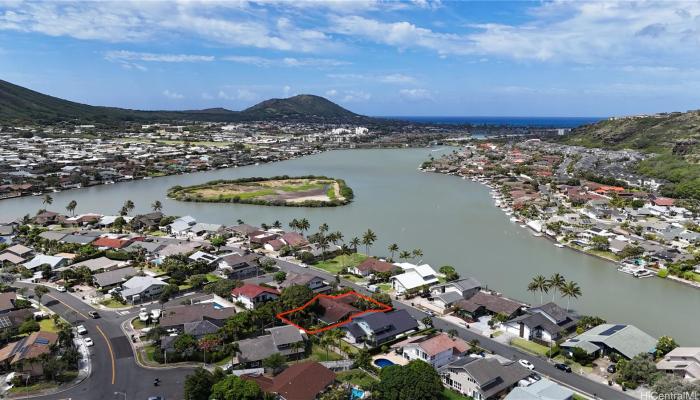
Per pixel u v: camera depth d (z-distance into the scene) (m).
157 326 94.94
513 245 167.62
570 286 109.69
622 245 155.00
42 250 152.25
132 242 156.50
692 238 164.25
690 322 106.25
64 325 96.12
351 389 75.75
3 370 81.88
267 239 159.75
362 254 154.75
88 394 75.25
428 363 80.62
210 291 117.50
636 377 78.69
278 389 72.62
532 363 86.50
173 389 76.75
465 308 107.31
